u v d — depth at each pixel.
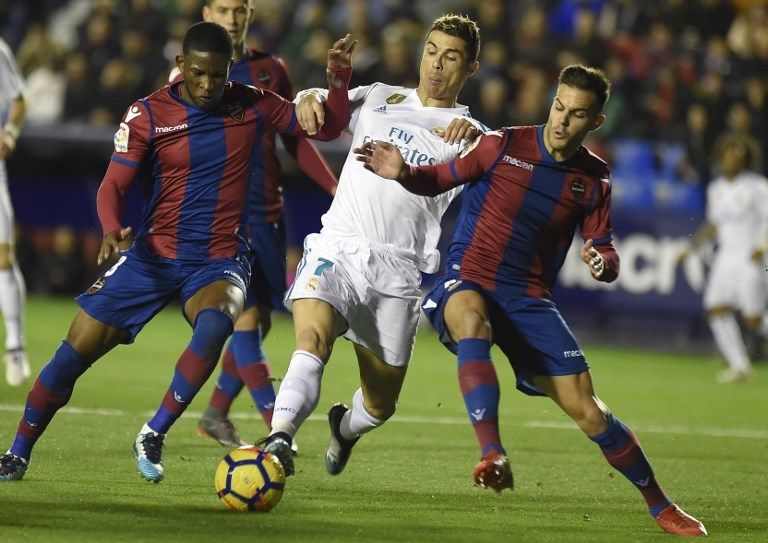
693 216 55.41
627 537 17.91
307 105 20.27
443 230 52.31
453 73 20.61
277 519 17.55
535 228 18.94
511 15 65.44
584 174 18.88
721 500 22.17
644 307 55.53
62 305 54.00
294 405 18.31
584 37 60.19
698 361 54.03
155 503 18.34
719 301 48.75
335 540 16.28
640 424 33.97
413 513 18.94
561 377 18.70
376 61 57.03
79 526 16.30
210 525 16.81
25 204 56.34
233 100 20.14
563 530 18.23
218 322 19.27
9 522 16.27
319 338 18.98
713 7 65.50
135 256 20.03
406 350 20.44
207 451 24.33
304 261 20.14
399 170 18.52
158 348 43.97
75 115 59.16
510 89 58.34
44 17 70.38
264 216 24.83
